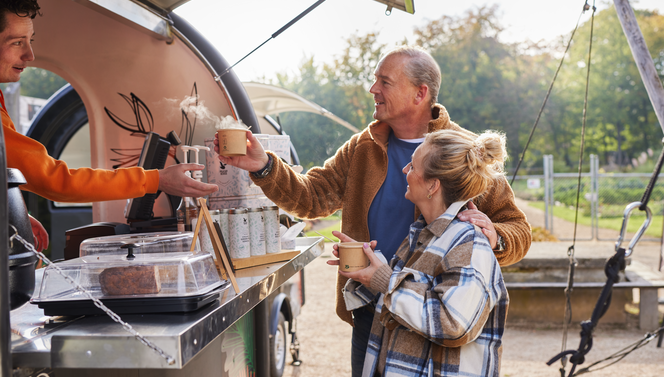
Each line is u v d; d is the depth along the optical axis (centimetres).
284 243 229
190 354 115
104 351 111
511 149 2702
